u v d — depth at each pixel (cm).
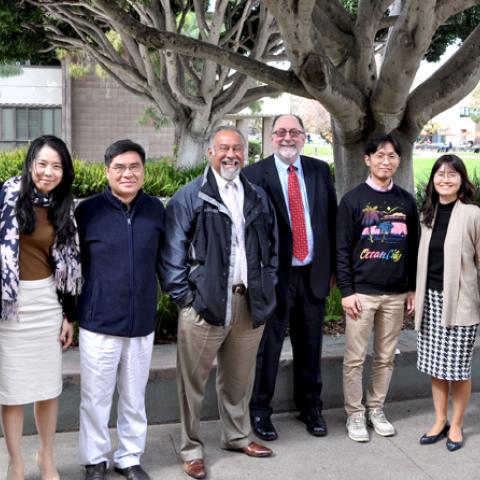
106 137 2414
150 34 558
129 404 352
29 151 316
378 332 413
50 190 320
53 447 389
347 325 411
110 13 551
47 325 327
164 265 351
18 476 338
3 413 334
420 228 404
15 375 322
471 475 366
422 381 474
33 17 1197
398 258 400
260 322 357
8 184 319
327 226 409
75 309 344
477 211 380
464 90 575
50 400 340
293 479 360
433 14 503
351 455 388
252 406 413
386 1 566
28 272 319
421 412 451
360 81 584
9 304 312
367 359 459
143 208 343
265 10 1292
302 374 420
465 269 382
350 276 405
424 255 392
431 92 573
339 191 615
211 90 1401
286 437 411
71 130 2377
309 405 421
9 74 2152
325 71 513
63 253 324
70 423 411
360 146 592
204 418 435
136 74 1438
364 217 398
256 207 358
